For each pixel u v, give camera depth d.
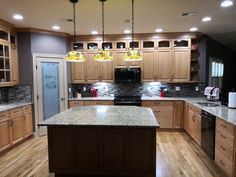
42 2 3.17
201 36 5.77
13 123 4.30
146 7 3.43
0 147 3.90
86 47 5.83
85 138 3.00
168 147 4.39
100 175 3.12
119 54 5.79
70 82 5.86
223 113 3.43
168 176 3.14
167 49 5.66
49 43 5.25
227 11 3.66
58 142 3.03
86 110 3.75
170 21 4.35
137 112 3.53
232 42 7.14
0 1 3.12
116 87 6.21
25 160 3.76
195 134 4.50
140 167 2.95
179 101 5.48
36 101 5.09
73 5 3.32
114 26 4.76
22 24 4.54
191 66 5.89
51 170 3.07
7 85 4.55
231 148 2.87
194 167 3.43
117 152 2.98
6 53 4.57
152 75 5.76
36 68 5.05
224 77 7.93
